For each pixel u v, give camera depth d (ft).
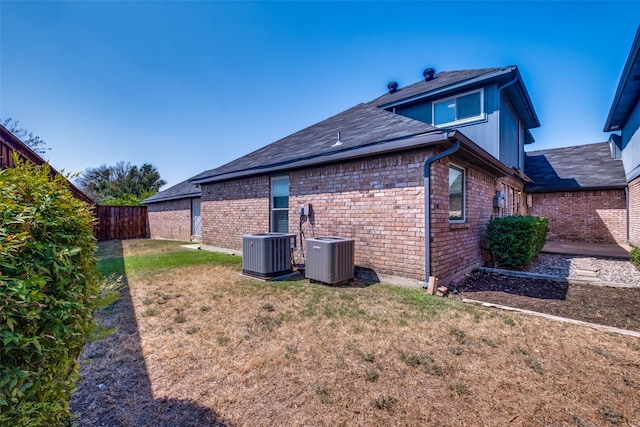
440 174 17.57
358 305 14.12
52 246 4.89
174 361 9.08
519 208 40.63
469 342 10.31
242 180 30.42
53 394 4.84
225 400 7.28
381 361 9.08
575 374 8.37
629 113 36.14
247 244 20.72
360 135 22.26
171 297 15.57
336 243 17.72
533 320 12.30
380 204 18.98
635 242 35.35
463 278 19.89
